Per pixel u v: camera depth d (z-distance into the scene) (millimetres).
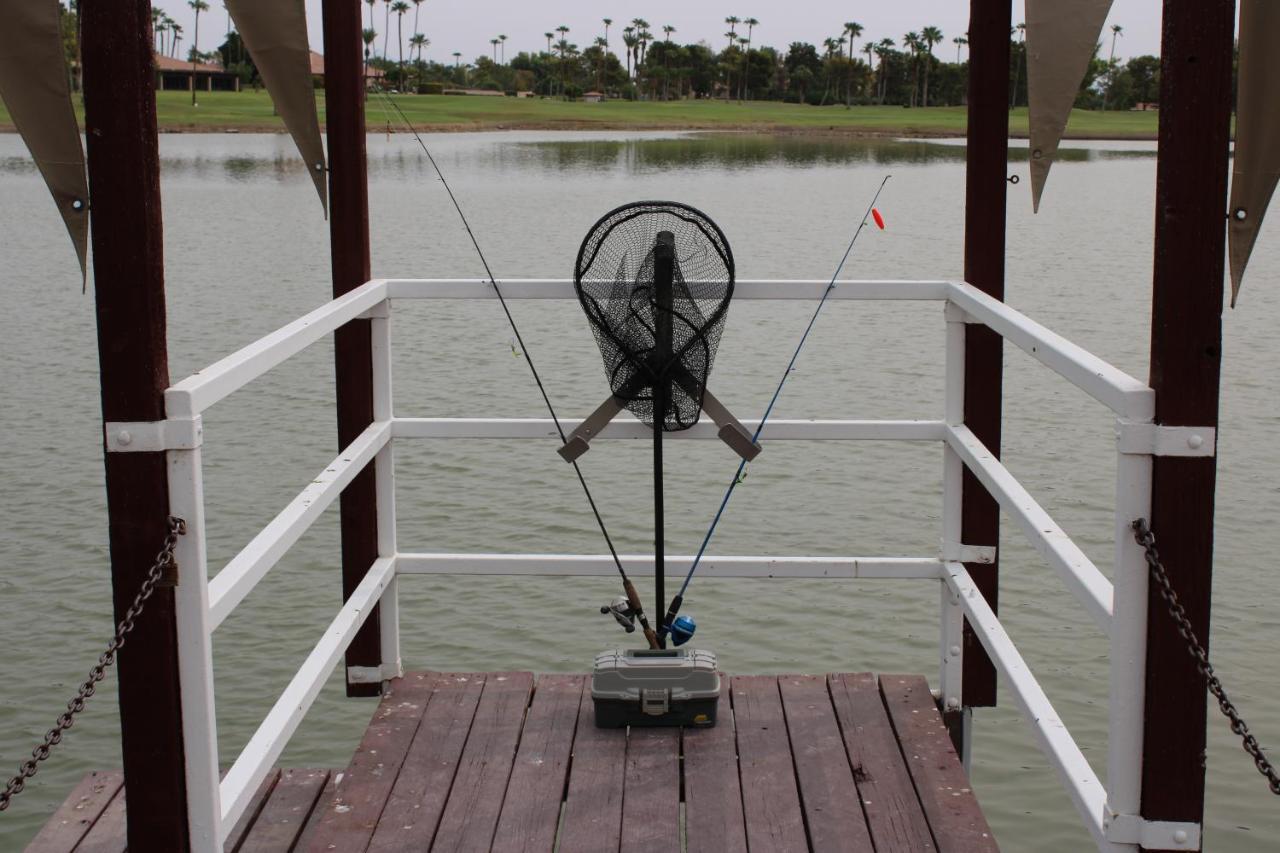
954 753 3291
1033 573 8531
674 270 3439
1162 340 2098
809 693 3635
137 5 2180
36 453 11055
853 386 13766
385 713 3535
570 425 3672
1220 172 2043
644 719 3422
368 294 3467
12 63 2781
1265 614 7762
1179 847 2217
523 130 84812
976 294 3332
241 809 2514
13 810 6023
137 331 2236
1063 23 3502
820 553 8828
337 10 3617
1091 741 6504
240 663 7344
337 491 3146
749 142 74750
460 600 8203
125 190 2205
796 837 2943
